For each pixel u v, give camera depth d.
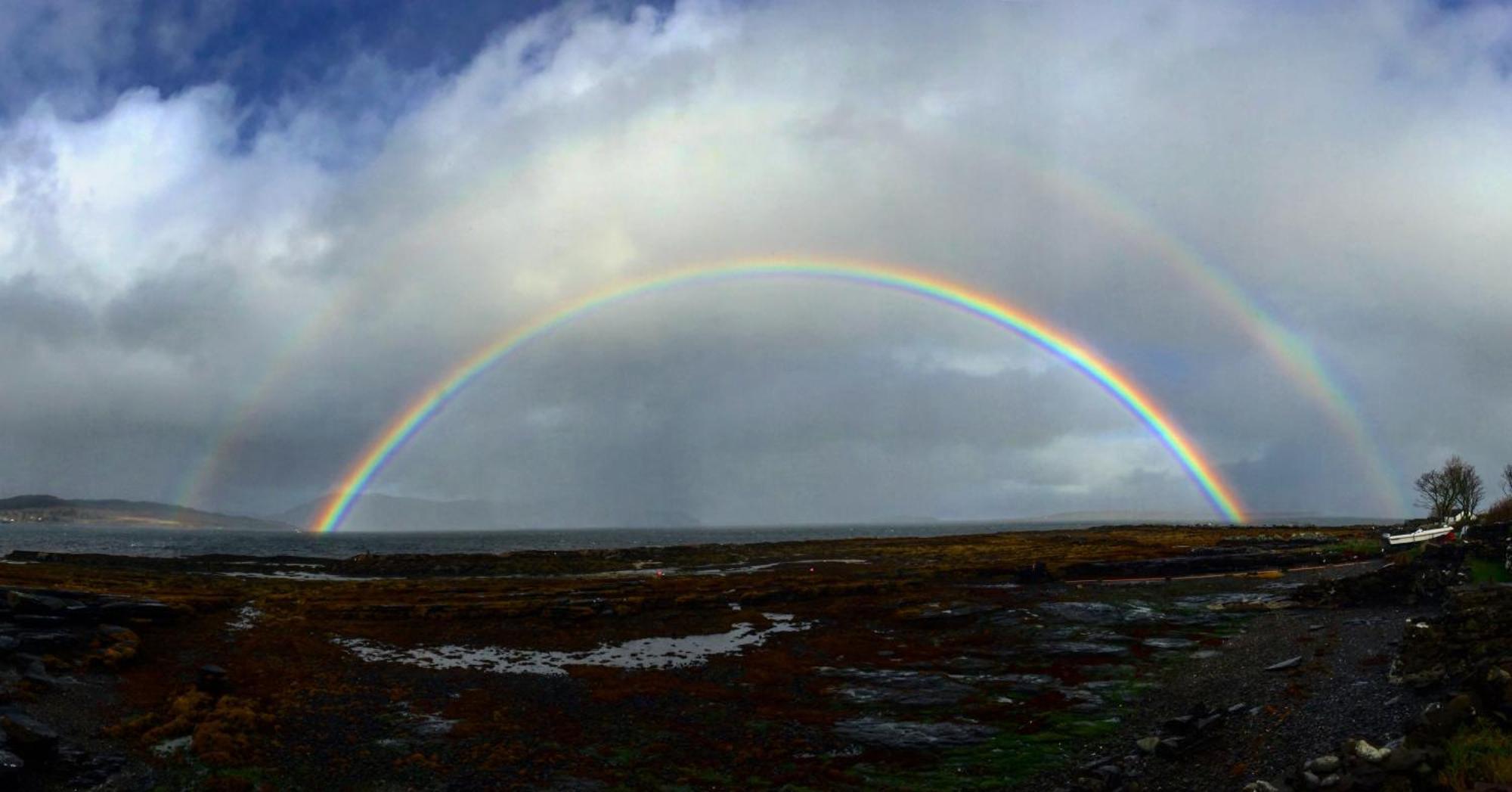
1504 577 39.16
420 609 55.94
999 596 56.16
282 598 62.34
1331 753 19.56
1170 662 36.31
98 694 32.12
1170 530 147.88
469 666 41.03
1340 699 24.42
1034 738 27.31
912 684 35.50
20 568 71.25
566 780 24.83
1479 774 15.41
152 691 33.47
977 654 40.81
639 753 27.33
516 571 97.44
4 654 33.59
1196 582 60.81
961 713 30.83
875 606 55.84
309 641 46.12
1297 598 46.75
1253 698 26.97
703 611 57.19
